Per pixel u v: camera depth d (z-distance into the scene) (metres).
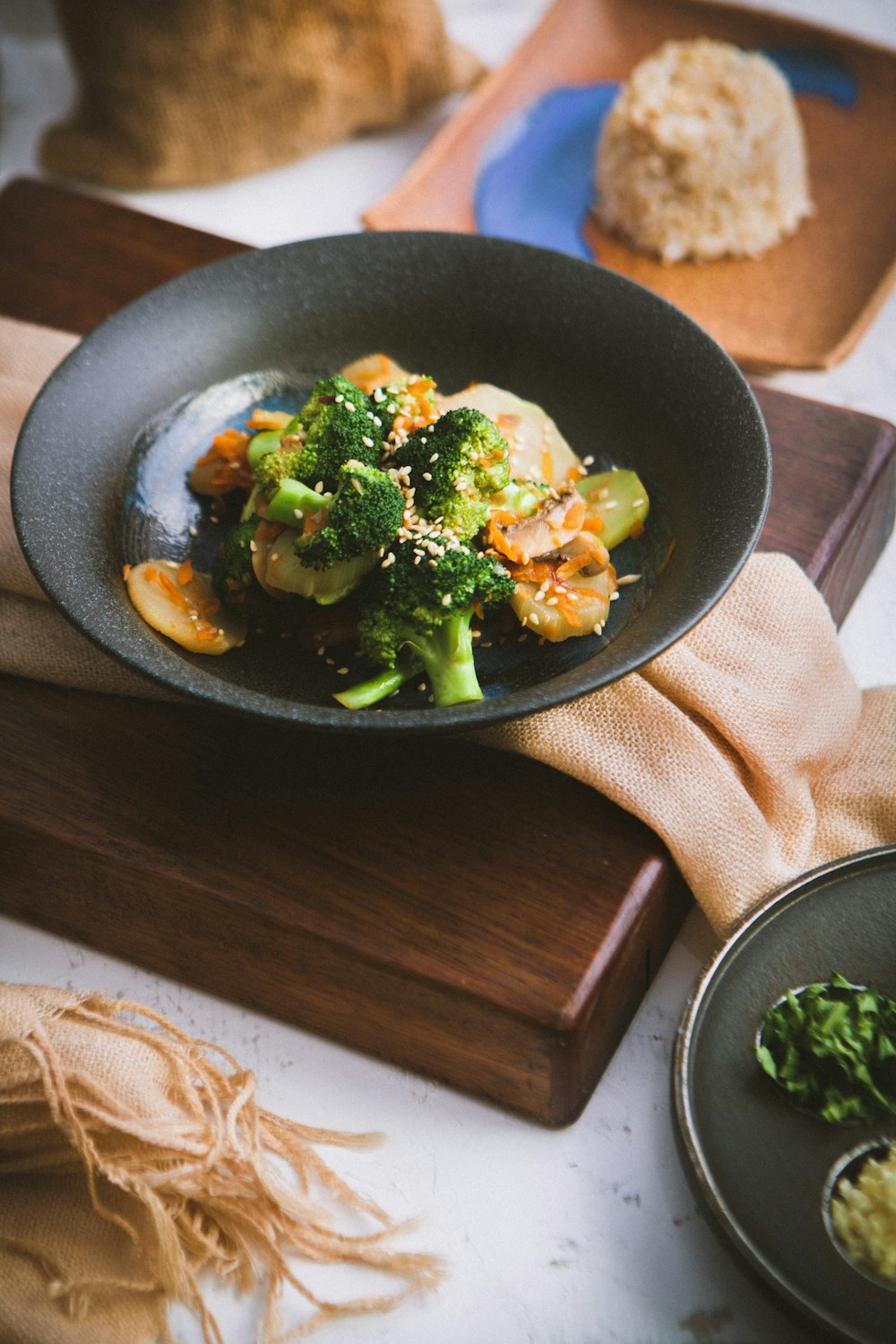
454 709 0.57
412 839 0.62
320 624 0.64
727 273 0.86
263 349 0.71
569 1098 0.60
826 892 0.61
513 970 0.59
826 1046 0.57
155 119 0.92
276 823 0.62
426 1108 0.62
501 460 0.62
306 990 0.62
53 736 0.65
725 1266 0.58
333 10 0.89
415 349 0.71
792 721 0.64
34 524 0.61
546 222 0.89
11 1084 0.59
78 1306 0.57
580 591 0.62
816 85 0.92
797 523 0.70
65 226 0.83
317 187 0.95
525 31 1.03
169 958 0.65
